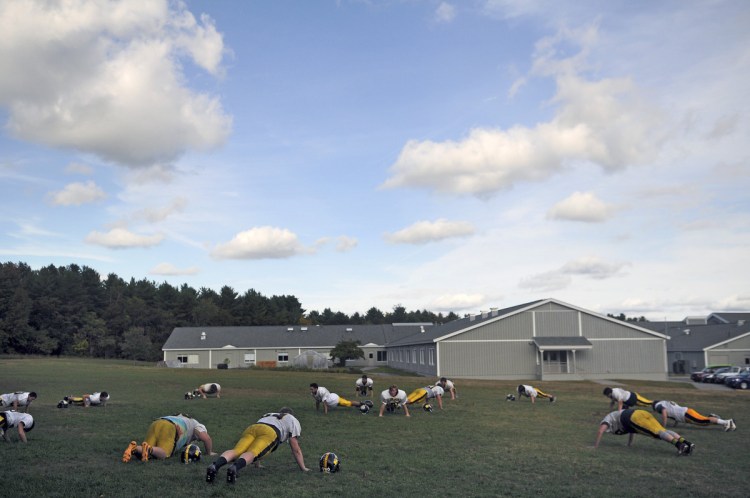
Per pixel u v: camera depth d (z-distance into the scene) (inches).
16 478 393.4
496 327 2085.4
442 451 545.6
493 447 572.4
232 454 396.2
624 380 2033.7
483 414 872.9
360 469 456.1
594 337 2114.9
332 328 3326.8
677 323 3550.7
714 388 1815.9
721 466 494.9
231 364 3051.2
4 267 3976.4
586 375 2085.4
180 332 3184.1
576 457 524.7
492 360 2071.9
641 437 659.4
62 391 1118.4
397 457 511.2
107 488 372.2
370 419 788.0
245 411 830.5
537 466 481.1
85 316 4040.4
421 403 1047.0
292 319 4936.0
